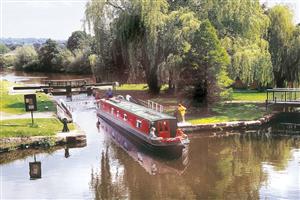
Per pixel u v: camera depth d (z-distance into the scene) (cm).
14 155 3612
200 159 3456
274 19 5725
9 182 2941
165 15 5334
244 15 5234
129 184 2884
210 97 4809
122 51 5844
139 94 6250
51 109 5209
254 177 2991
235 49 5103
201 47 4681
